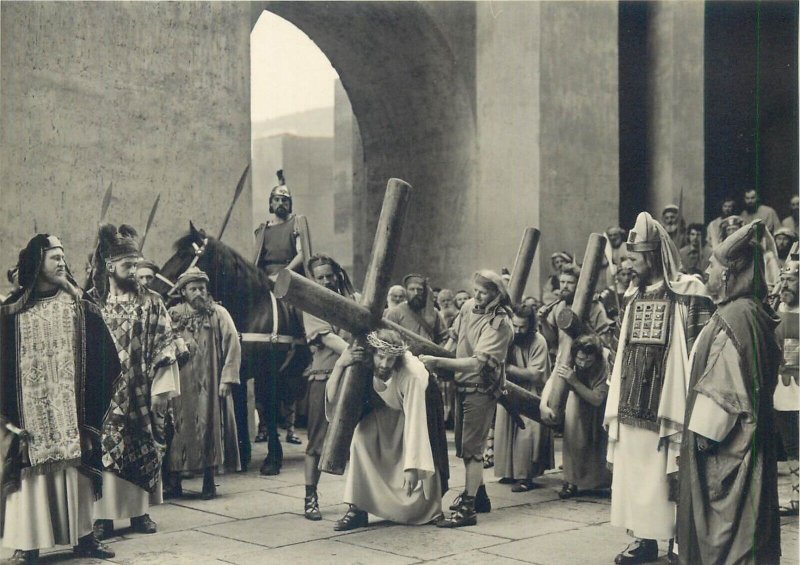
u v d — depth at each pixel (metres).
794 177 17.83
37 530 5.41
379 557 5.65
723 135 17.88
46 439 5.43
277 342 8.63
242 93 11.05
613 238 13.44
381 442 6.44
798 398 7.15
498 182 14.50
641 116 16.78
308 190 24.72
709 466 4.83
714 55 17.88
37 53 9.50
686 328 5.44
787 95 17.94
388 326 6.36
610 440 5.61
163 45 10.42
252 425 10.88
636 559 5.50
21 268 5.64
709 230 13.65
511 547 5.89
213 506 7.20
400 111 15.52
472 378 6.56
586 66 14.71
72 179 9.71
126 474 6.07
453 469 8.92
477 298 6.74
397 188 6.21
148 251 10.25
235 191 10.66
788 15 17.92
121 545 5.98
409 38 14.48
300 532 6.31
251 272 8.66
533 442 7.91
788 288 7.34
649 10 16.72
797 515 6.95
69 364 5.56
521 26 14.32
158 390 6.24
